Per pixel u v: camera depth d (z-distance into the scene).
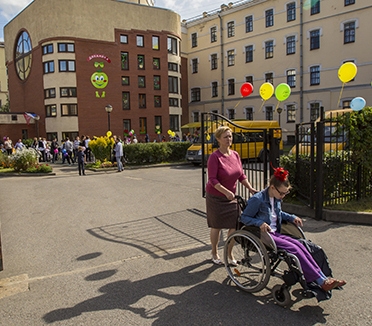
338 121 7.09
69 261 5.03
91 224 7.05
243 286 3.92
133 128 35.97
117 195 10.23
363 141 7.14
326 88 31.53
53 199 9.79
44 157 25.66
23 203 9.31
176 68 39.16
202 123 8.04
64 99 32.84
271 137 6.88
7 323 3.38
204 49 41.88
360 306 3.52
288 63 34.12
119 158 17.89
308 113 32.91
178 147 21.52
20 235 6.38
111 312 3.54
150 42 36.88
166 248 5.48
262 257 3.63
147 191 10.80
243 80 38.09
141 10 36.31
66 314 3.52
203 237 6.00
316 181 6.61
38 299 3.86
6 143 24.55
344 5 29.92
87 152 24.44
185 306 3.62
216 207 4.48
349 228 6.07
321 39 31.61
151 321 3.35
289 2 33.59
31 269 4.77
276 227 3.94
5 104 56.12
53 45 32.72
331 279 3.33
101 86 34.19
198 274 4.44
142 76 36.53
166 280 4.28
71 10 32.75
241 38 37.88
